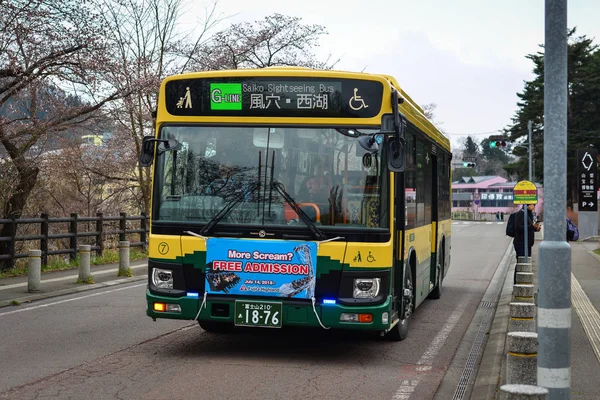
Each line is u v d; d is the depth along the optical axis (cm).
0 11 1752
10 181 2009
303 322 816
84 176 2959
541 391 414
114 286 1644
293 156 839
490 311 1351
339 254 814
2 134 1894
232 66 3014
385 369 836
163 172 866
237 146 852
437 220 1380
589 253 2908
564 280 533
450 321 1214
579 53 7175
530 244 1472
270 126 849
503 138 5522
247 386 733
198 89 866
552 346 531
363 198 823
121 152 2922
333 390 726
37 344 955
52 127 1992
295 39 3095
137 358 869
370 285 813
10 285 1562
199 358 872
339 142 834
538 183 8850
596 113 7262
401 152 816
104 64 1958
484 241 4334
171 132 870
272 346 959
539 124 8000
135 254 2309
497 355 890
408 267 985
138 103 2591
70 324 1120
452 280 1961
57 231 2653
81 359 860
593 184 3347
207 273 835
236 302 825
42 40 1834
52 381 746
